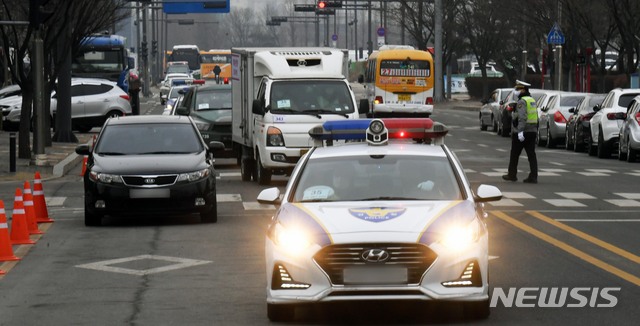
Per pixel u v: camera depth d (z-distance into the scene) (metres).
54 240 44.94
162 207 48.41
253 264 37.97
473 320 28.20
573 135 100.56
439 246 26.55
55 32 99.88
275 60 67.44
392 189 29.61
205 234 46.06
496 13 191.38
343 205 28.52
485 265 27.36
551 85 175.25
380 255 26.38
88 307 30.78
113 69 160.12
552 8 148.12
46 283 34.84
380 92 146.88
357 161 30.72
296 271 26.70
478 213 28.67
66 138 107.06
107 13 128.50
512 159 68.69
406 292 26.44
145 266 37.94
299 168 30.75
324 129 34.03
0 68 154.50
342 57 68.69
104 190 48.25
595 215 52.03
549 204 56.72
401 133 33.62
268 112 66.19
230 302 31.17
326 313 29.36
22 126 86.44
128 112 128.00
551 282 33.88
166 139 52.06
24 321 28.92
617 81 179.62
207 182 49.19
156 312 29.92
